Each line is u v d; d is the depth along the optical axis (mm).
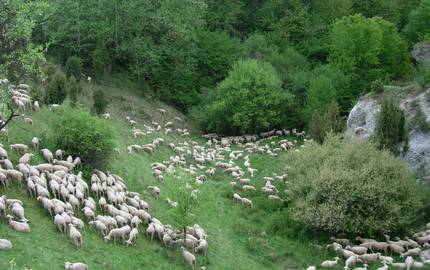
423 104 41594
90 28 55812
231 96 55031
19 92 38625
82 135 32125
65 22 55656
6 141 31172
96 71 55875
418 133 40438
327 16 75750
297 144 52594
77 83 49250
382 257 29125
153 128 50281
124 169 36031
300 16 72375
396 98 44438
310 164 35188
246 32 77125
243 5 76250
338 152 34844
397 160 33781
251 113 54469
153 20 57000
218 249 29641
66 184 28828
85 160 32750
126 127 46875
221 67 64938
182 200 28203
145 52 56188
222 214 35031
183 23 59438
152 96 58781
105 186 30891
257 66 56188
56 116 36906
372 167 32500
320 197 32219
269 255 30156
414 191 32688
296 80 59531
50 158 31250
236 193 38344
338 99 57250
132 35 57688
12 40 26859
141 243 27484
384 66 61344
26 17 27250
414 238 31875
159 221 30109
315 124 47281
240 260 29172
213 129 56812
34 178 27938
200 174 41750
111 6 56375
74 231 24906
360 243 31156
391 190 31562
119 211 28609
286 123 57344
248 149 49250
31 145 32375
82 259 24031
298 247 31266
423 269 28203
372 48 59062
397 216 31281
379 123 40594
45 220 26016
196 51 62531
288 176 37656
